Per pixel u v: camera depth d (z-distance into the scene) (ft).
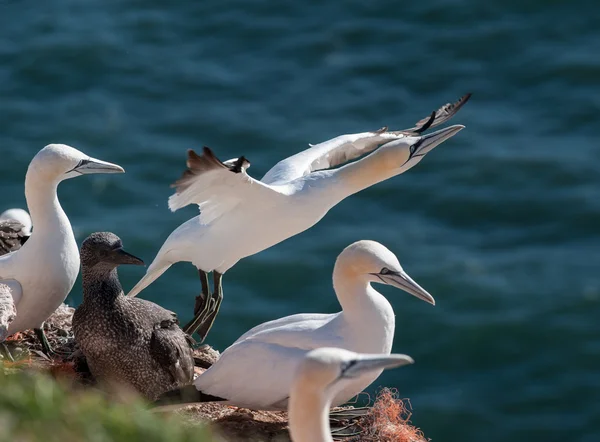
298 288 124.06
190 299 117.91
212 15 185.47
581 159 149.28
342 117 162.61
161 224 134.10
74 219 134.72
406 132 59.93
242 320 119.03
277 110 163.43
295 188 51.47
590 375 110.73
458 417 102.99
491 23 184.85
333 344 42.27
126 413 28.12
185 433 28.99
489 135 156.25
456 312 119.96
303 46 180.34
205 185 46.39
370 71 174.09
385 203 140.56
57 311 53.57
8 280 47.14
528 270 127.65
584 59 174.29
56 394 27.27
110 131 155.43
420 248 131.64
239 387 42.34
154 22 182.60
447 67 175.42
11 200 140.46
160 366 43.47
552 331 116.67
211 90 167.32
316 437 33.45
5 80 166.09
